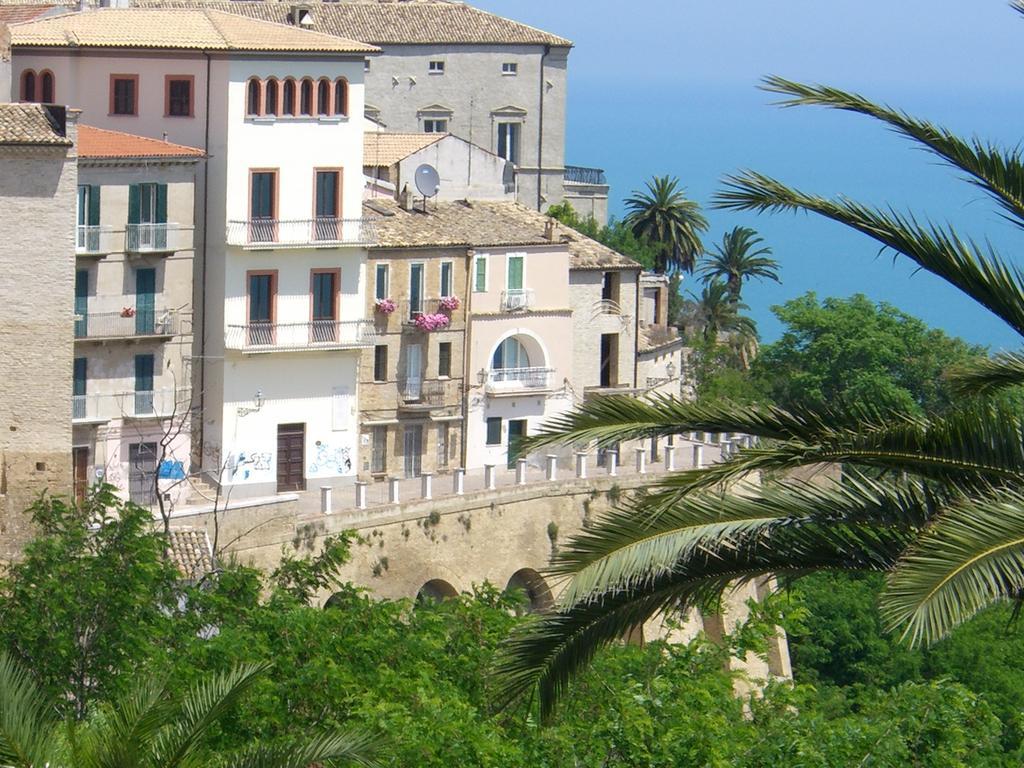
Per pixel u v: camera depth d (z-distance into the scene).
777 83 31.05
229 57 97.88
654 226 146.38
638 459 103.69
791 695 48.81
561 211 136.75
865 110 30.81
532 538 98.75
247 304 98.94
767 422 30.84
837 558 30.88
